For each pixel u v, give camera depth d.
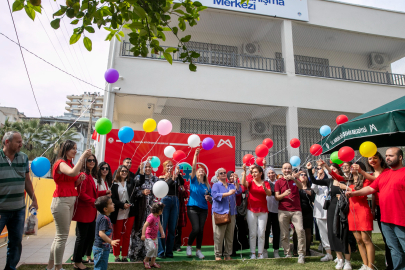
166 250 4.84
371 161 4.10
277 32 10.85
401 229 3.30
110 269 3.86
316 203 5.03
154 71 8.83
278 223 5.13
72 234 7.29
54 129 23.98
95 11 2.68
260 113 10.74
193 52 3.20
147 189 4.51
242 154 10.62
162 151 6.17
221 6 9.52
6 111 32.72
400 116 3.81
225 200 4.73
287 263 4.41
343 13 10.84
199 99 9.04
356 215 4.02
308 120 11.48
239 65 10.78
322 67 11.79
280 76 9.84
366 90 10.50
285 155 9.58
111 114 8.27
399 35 11.19
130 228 4.49
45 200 9.05
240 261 4.46
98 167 4.34
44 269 3.69
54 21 2.64
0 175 3.01
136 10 2.50
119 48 8.74
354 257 4.93
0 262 4.15
